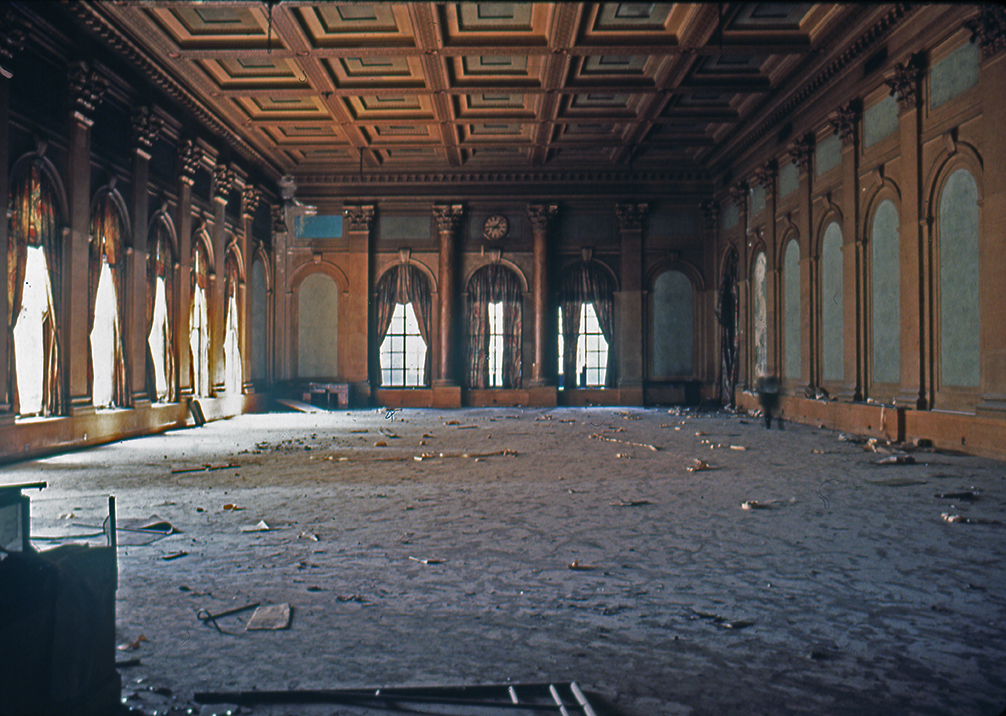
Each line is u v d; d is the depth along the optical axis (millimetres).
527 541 5309
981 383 9453
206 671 3088
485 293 21578
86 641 2543
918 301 10695
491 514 6234
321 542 5273
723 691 2914
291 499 6891
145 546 5129
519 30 12289
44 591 2332
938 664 3176
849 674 3078
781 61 13516
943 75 10172
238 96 14766
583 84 14438
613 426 14688
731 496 7047
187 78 13758
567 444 11523
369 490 7383
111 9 10844
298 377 21312
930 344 10625
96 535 5340
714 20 11641
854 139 12602
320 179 21062
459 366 21562
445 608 3896
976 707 2766
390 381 21609
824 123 13859
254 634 3508
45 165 10133
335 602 3984
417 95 15031
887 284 11758
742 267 18766
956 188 9938
